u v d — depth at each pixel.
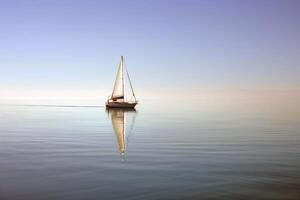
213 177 15.06
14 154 20.91
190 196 12.35
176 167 17.14
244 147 24.33
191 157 20.08
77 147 24.03
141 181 14.36
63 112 90.62
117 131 36.62
